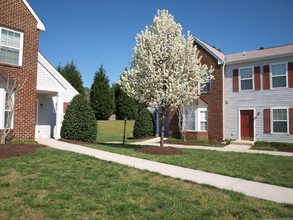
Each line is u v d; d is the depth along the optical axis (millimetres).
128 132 29281
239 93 19281
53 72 18922
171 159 9852
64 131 14945
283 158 11219
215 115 20016
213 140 19656
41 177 6430
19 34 12984
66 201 4961
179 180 6832
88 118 15188
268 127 17812
